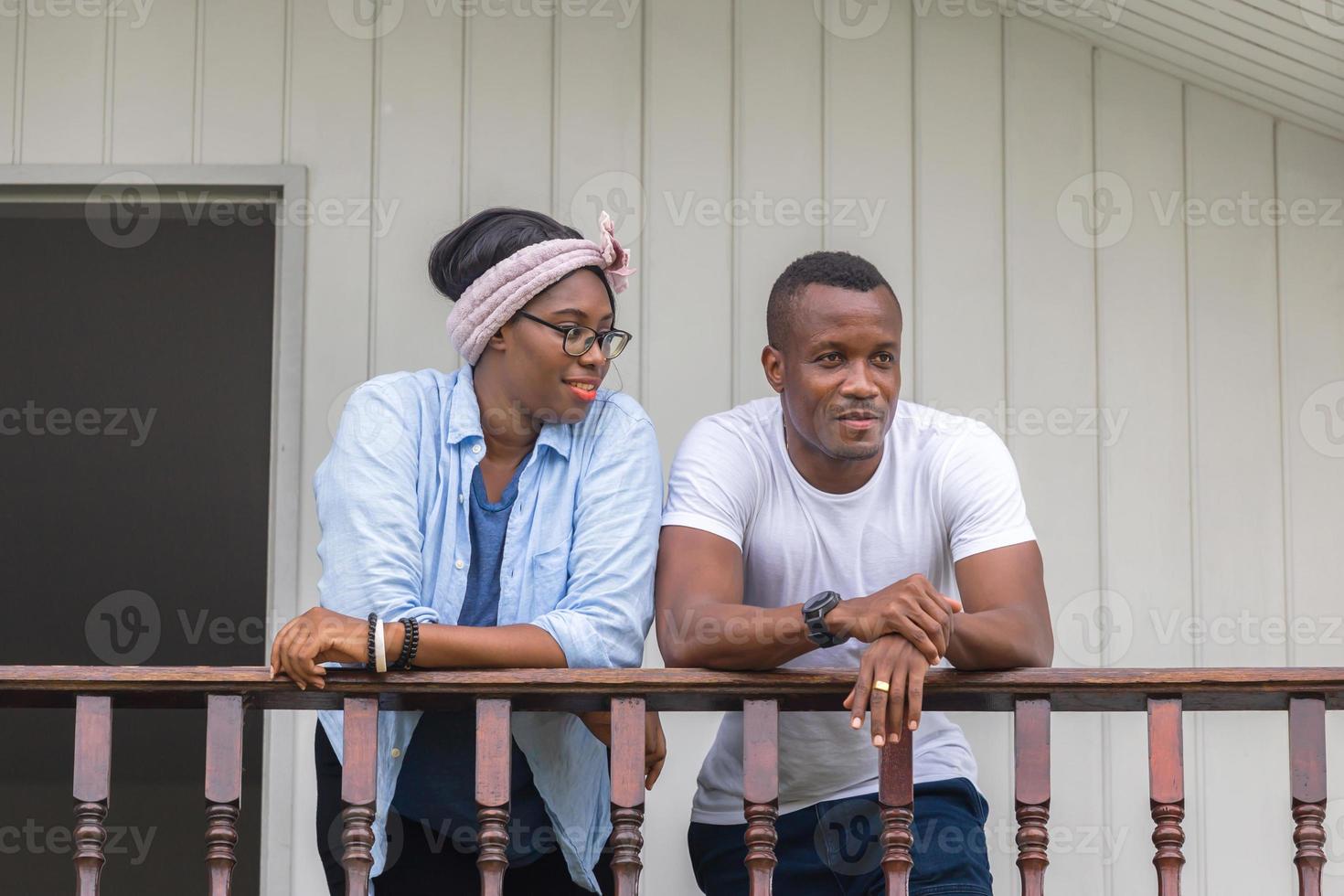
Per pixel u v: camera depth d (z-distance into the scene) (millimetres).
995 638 6488
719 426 7480
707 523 7141
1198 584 10180
